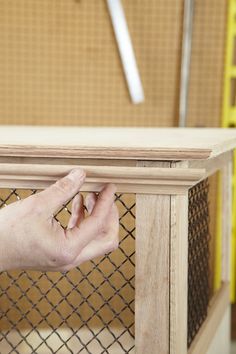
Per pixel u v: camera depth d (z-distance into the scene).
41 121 2.25
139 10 2.19
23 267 0.58
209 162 0.84
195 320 0.89
